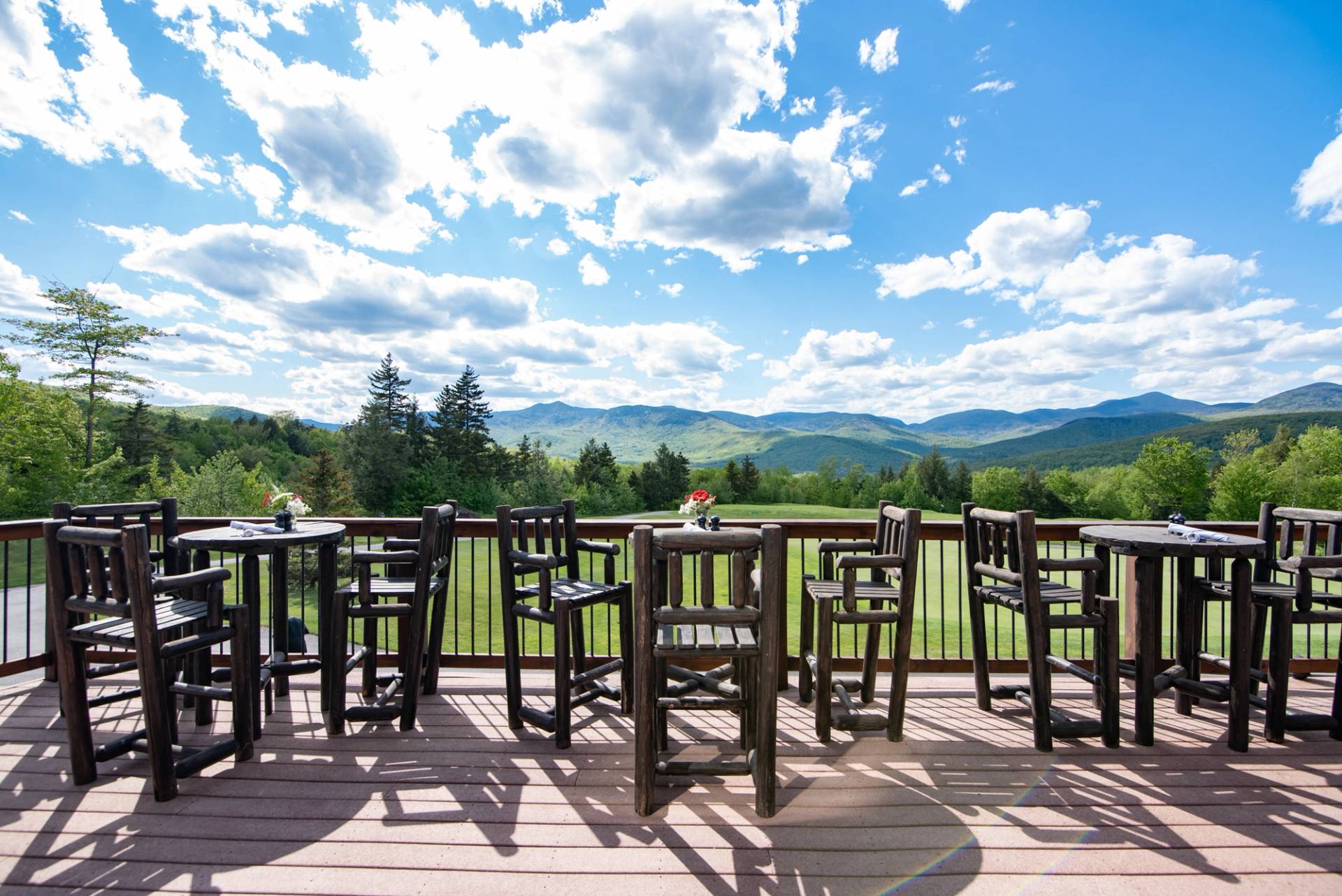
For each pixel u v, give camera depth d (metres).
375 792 2.53
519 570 3.32
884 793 2.52
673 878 1.97
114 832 2.23
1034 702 2.93
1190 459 53.03
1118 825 2.27
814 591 3.23
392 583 3.46
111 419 36.38
